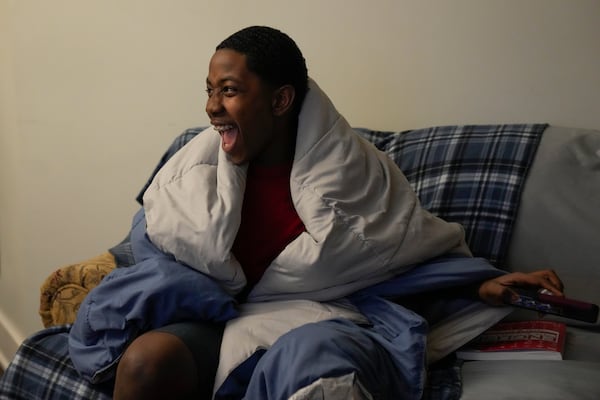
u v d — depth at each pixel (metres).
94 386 1.12
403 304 1.29
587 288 1.34
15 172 2.42
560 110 1.57
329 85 1.84
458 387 1.07
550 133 1.45
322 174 1.21
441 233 1.28
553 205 1.39
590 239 1.35
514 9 1.57
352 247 1.18
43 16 2.21
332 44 1.81
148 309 1.07
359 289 1.23
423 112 1.72
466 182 1.48
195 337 1.05
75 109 2.22
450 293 1.27
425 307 1.28
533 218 1.40
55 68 2.23
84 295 1.39
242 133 1.18
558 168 1.40
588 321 1.13
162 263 1.12
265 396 0.94
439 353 1.19
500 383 1.07
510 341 1.25
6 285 2.60
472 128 1.53
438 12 1.66
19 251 2.46
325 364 0.90
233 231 1.15
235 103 1.16
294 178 1.21
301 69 1.23
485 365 1.17
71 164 2.26
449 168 1.50
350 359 0.94
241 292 1.22
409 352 1.05
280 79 1.19
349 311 1.19
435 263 1.26
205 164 1.26
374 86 1.77
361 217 1.20
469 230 1.45
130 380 0.98
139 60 2.09
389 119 1.77
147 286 1.08
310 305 1.16
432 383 1.11
